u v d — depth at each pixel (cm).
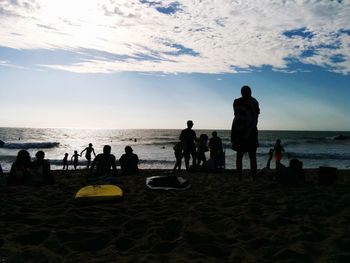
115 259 321
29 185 770
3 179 748
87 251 353
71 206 546
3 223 439
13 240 377
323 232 392
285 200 560
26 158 794
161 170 1416
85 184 754
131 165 1051
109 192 590
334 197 588
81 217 462
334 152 4488
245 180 843
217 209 507
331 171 791
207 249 345
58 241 370
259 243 360
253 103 693
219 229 416
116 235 403
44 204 560
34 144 5444
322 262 307
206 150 1384
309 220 435
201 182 836
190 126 1159
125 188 724
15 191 684
